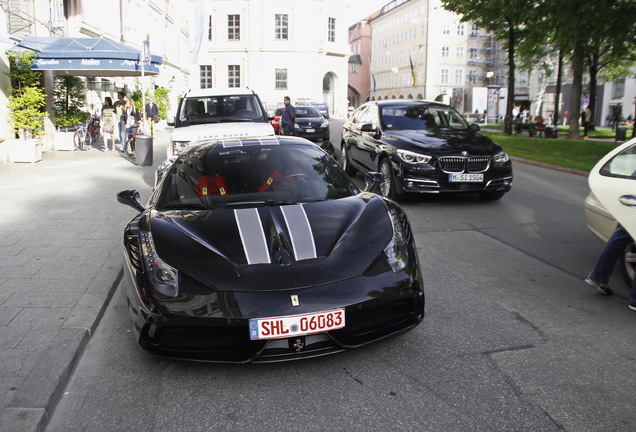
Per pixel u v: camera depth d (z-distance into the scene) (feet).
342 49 167.73
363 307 9.86
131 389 9.85
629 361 10.62
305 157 14.90
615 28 48.37
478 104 173.17
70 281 15.11
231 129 28.71
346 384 9.85
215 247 10.55
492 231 21.62
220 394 9.62
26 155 41.29
